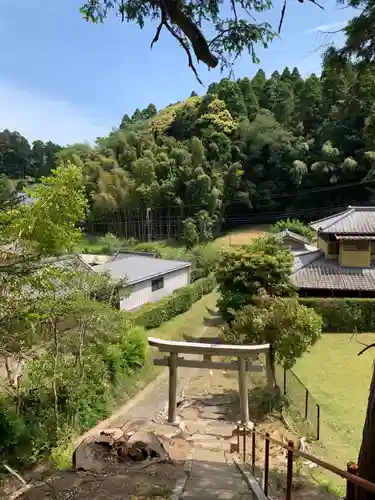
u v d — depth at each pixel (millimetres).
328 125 59688
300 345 15289
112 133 61906
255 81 74188
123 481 7367
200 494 6855
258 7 5473
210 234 52562
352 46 6219
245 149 63125
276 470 9164
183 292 29547
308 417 14789
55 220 11195
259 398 15422
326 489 8375
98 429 13008
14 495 7172
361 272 27922
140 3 5676
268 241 21500
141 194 53188
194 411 14930
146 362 19109
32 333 11078
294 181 59188
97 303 13500
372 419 6348
